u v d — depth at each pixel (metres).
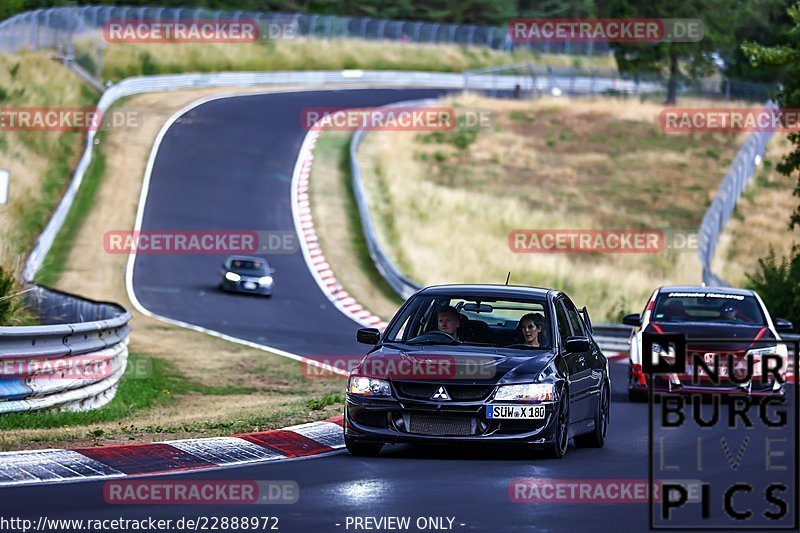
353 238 188.75
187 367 87.69
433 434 44.03
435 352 45.66
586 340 47.78
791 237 186.00
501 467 42.81
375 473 40.72
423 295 49.06
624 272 173.00
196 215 191.88
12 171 177.75
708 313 99.50
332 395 67.44
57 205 178.25
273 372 87.62
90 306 85.75
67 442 44.94
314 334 123.62
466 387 44.19
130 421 54.50
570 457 46.44
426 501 35.06
